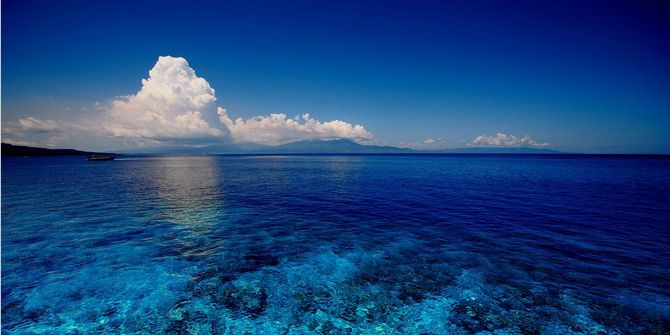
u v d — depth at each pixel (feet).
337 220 62.75
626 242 47.42
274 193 99.09
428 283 34.60
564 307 29.37
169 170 220.02
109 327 26.76
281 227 57.47
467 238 50.37
